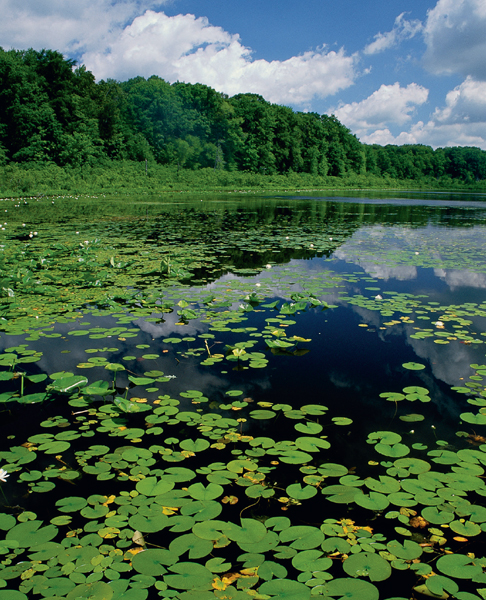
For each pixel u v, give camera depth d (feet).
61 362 10.11
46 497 5.71
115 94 148.87
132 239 30.30
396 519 5.40
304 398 8.59
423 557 4.80
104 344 11.33
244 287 17.58
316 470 6.37
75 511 5.44
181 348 11.15
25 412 8.15
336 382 9.31
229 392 8.82
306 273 20.53
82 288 17.22
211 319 13.52
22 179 77.82
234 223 42.78
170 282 18.40
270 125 185.06
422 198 112.68
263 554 4.80
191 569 4.56
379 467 6.46
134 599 4.11
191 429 7.46
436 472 6.32
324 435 7.30
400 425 7.64
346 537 5.08
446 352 11.01
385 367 10.09
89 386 8.56
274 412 8.02
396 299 16.03
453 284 18.48
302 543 4.97
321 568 4.58
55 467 6.38
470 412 8.11
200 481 6.09
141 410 8.00
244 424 7.63
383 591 4.31
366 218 51.47
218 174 149.28
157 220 43.65
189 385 9.12
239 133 180.55
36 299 15.61
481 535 5.13
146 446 6.97
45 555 4.75
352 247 28.68
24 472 6.24
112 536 5.03
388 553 4.85
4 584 4.33
